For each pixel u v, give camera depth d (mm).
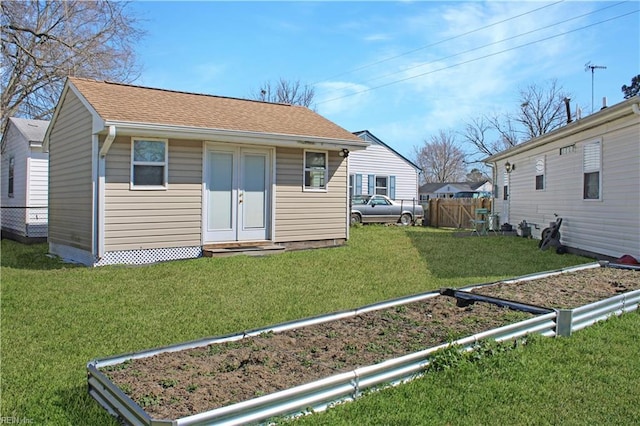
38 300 6262
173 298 6426
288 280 7668
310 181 11891
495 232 16266
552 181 12492
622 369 3590
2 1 19703
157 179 9781
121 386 3025
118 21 22219
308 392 2883
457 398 3092
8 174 16219
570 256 10453
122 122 8734
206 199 10414
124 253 9398
